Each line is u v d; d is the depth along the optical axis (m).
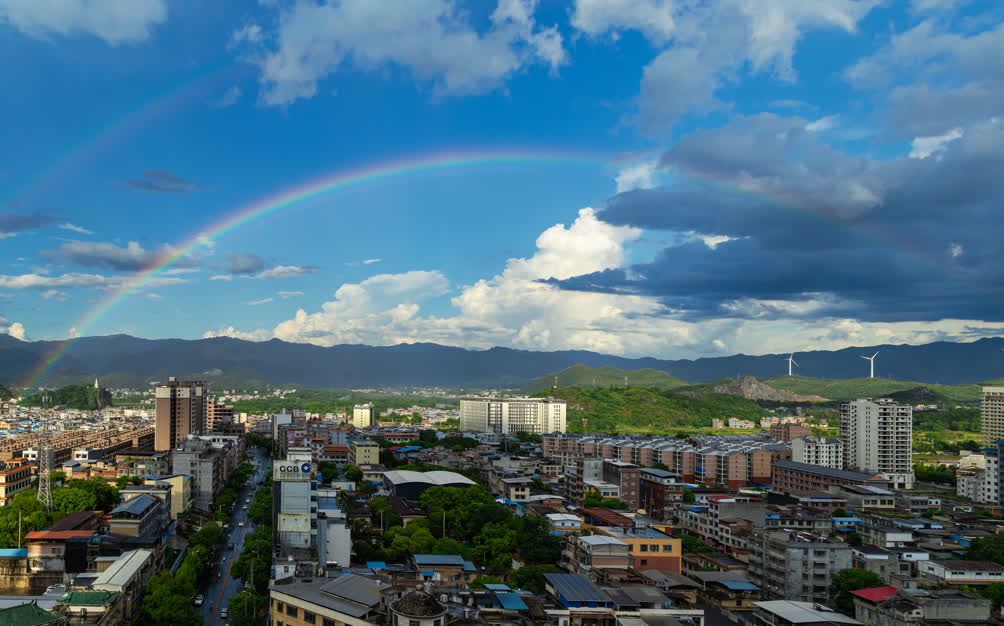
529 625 183.12
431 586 192.12
